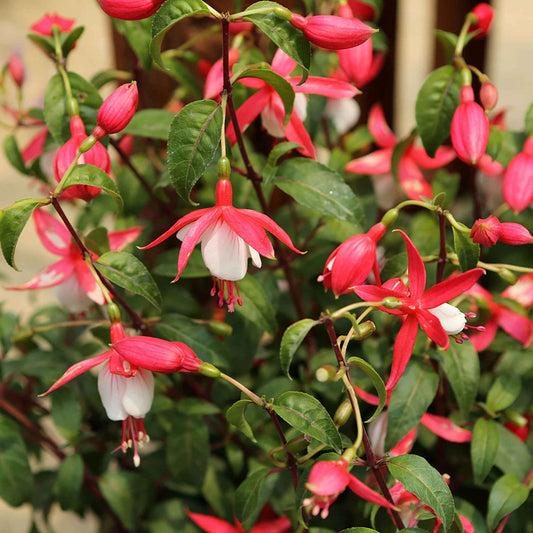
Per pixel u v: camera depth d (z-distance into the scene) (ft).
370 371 1.73
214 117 1.76
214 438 2.32
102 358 1.76
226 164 1.75
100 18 5.41
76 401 2.18
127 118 1.77
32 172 2.20
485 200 2.32
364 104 2.87
